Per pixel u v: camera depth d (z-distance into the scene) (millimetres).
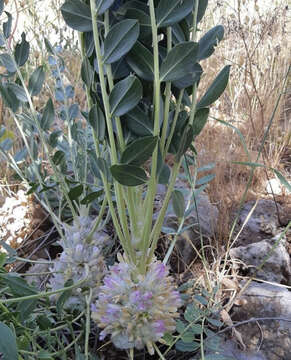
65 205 383
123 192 283
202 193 469
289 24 809
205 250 412
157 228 289
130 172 240
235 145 570
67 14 243
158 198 450
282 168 554
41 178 376
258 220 457
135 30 225
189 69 235
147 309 266
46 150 329
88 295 303
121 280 276
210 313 327
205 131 600
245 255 391
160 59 251
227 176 537
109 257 384
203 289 332
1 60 311
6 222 433
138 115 253
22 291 253
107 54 233
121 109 239
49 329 274
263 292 337
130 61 246
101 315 276
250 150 558
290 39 800
